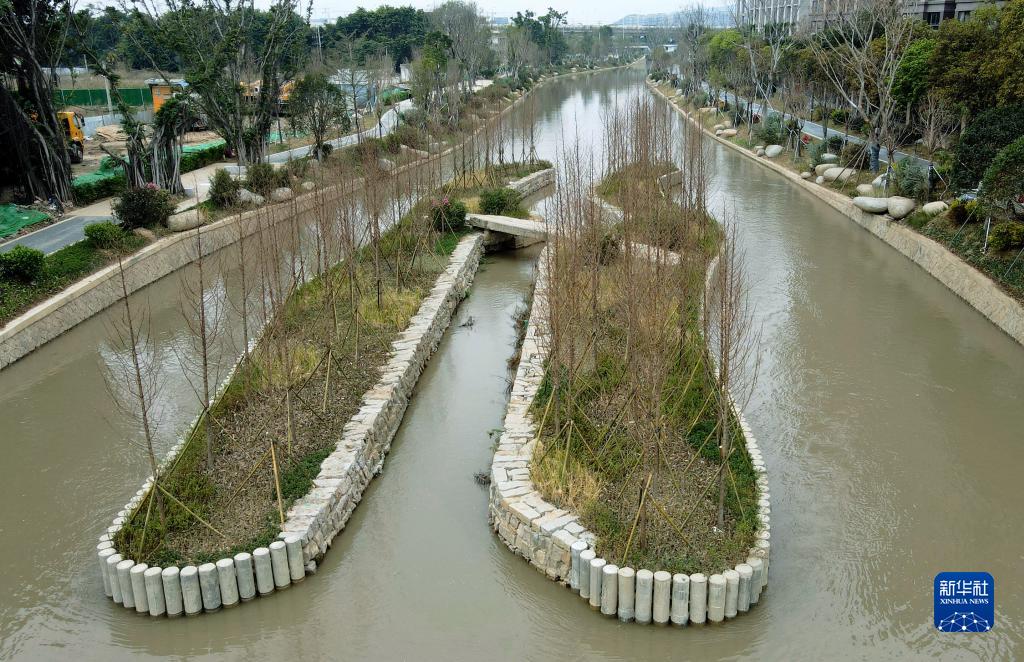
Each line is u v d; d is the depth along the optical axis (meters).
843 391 22.05
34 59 37.25
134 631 13.73
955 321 27.41
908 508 16.78
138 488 18.08
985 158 31.06
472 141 50.75
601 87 124.00
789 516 16.50
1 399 23.03
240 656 13.35
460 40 88.81
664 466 16.14
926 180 37.25
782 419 20.50
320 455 17.34
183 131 42.44
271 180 40.09
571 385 17.53
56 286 28.61
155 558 14.07
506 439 17.84
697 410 18.05
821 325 26.94
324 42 95.31
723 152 66.44
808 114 70.00
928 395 21.88
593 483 15.66
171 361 24.92
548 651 13.34
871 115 49.03
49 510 17.36
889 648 13.05
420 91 63.03
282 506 15.33
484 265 35.91
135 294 31.66
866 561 15.12
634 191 23.92
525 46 121.88
